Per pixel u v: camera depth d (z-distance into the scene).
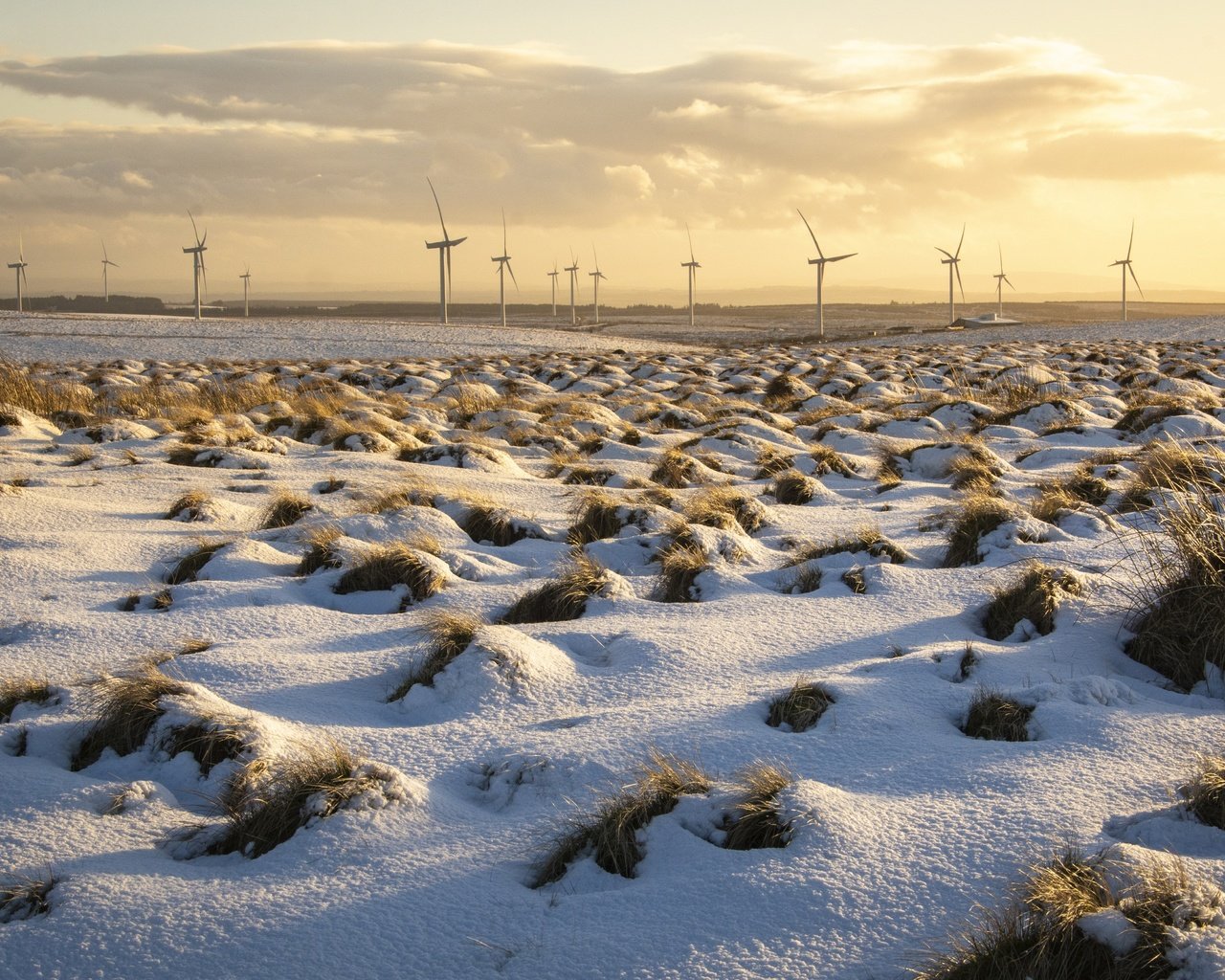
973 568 8.74
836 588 8.32
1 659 6.69
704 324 166.62
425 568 8.49
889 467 15.41
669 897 3.89
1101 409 21.89
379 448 16.70
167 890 4.04
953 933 3.57
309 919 3.83
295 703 6.03
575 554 9.23
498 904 3.91
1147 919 3.51
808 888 3.86
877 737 5.29
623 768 5.00
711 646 6.83
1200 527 7.04
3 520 10.55
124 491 12.70
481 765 5.21
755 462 15.99
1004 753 5.06
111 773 5.30
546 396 29.86
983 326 96.12
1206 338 59.81
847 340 86.31
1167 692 6.04
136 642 7.07
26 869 4.23
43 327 74.12
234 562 9.03
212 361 46.81
